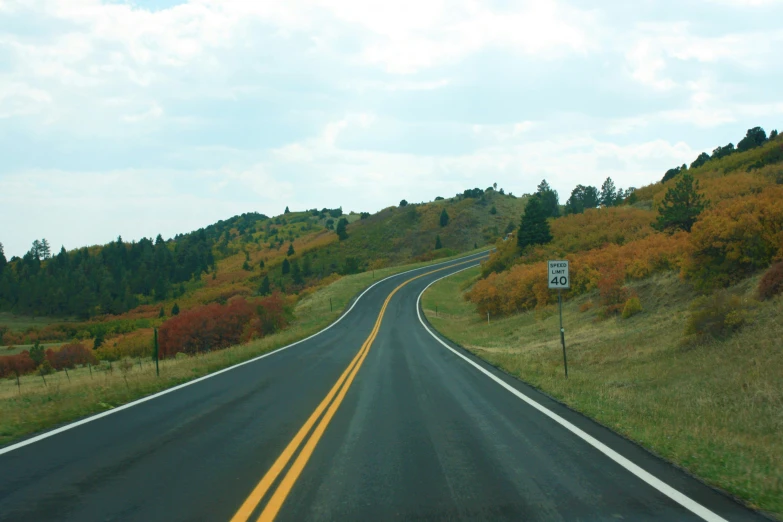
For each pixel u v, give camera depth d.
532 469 6.27
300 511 4.91
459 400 11.15
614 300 28.53
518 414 9.65
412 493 5.42
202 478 5.93
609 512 4.91
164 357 50.53
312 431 8.27
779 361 12.83
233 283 152.12
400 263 136.25
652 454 6.94
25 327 131.25
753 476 5.96
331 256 152.00
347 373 15.83
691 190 37.59
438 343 28.45
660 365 16.12
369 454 6.92
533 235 64.88
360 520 4.70
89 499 5.27
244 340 47.62
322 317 53.94
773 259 19.92
